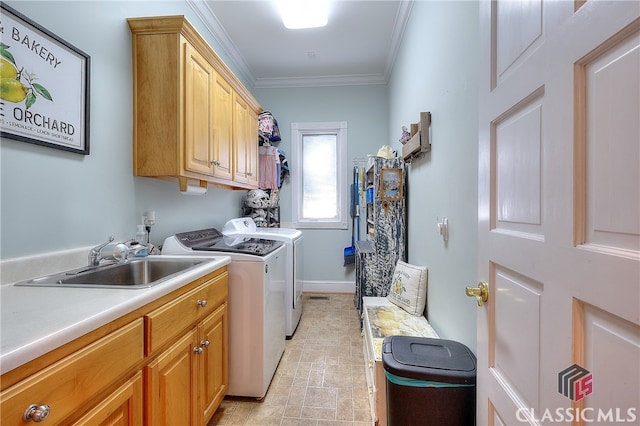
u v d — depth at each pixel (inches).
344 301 142.8
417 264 88.7
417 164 88.5
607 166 18.2
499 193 31.9
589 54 19.3
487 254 34.0
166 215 81.4
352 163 155.6
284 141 158.4
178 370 47.1
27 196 46.0
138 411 38.6
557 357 22.2
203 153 74.6
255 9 101.7
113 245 57.0
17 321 29.7
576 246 20.5
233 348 71.0
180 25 64.9
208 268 57.0
